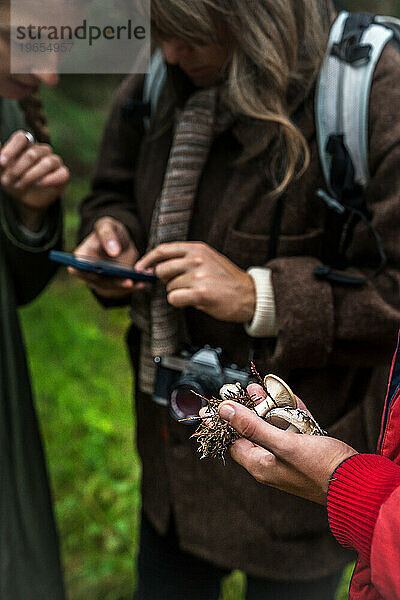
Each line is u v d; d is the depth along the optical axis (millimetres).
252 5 1029
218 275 1100
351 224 1111
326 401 1155
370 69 1060
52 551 1347
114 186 1351
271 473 871
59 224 1358
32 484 1310
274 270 1111
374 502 792
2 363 1271
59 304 2939
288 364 1102
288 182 1088
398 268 1082
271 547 1196
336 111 1068
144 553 1353
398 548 767
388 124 1051
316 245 1129
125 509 1848
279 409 893
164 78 1241
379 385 1176
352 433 1164
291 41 1052
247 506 1189
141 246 1294
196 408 1129
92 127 3219
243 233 1145
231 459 1179
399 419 846
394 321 1073
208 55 1104
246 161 1126
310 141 1098
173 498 1249
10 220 1295
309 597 1260
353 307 1085
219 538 1216
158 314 1182
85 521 1834
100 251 1273
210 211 1174
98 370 2531
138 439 1328
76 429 2160
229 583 1633
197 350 1184
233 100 1093
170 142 1231
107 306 1324
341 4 1172
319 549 1204
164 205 1179
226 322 1156
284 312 1085
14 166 1245
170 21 1047
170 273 1113
